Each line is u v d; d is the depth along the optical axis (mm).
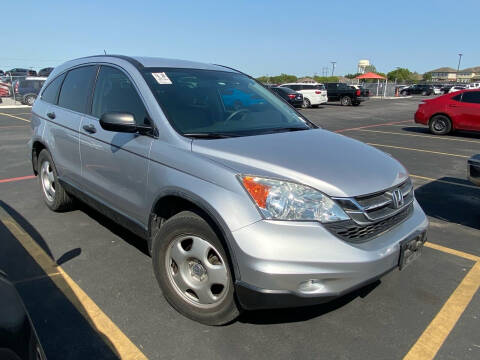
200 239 2609
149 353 2488
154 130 2998
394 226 2719
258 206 2320
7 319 1507
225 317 2609
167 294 2881
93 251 3828
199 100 3322
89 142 3652
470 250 4098
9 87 28922
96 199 3709
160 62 3666
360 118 18766
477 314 2988
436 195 6012
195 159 2646
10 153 8766
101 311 2893
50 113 4473
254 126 3346
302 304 2305
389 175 2742
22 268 3492
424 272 3602
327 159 2705
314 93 25594
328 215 2338
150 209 2977
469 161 4316
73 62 4492
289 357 2484
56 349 2496
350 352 2545
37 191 5773
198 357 2465
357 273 2336
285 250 2254
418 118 13492
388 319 2893
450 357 2527
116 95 3512
